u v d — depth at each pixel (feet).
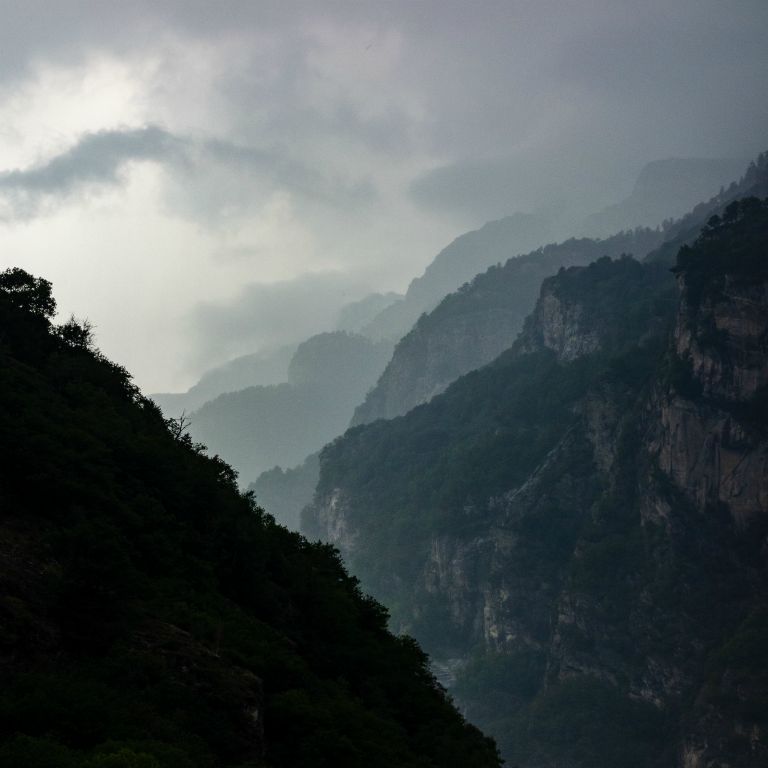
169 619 180.86
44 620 152.46
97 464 239.09
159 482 266.16
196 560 237.45
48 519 196.85
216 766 144.77
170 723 144.87
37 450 208.85
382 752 192.54
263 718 165.68
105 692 143.64
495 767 275.80
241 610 236.84
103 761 121.39
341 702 203.51
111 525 212.23
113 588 161.17
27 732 131.75
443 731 261.85
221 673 165.27
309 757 167.32
